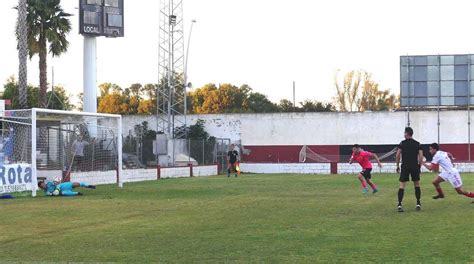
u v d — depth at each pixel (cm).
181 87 6638
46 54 4962
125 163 3953
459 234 1308
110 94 10319
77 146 3278
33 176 2530
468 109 5650
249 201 2198
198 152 5041
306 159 5931
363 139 5928
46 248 1201
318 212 1792
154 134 5891
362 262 1024
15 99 7181
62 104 7269
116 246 1215
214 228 1462
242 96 10025
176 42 5706
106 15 4588
